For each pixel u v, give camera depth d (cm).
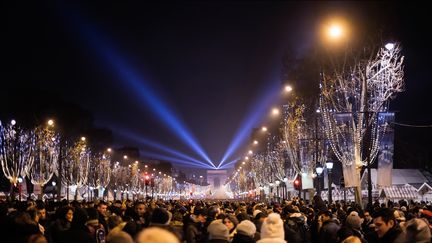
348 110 3403
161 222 1258
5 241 1056
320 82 3584
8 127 5734
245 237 1193
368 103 3306
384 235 1070
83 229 1141
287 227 1611
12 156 5569
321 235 1538
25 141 5778
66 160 7081
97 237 1296
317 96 3978
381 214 1079
